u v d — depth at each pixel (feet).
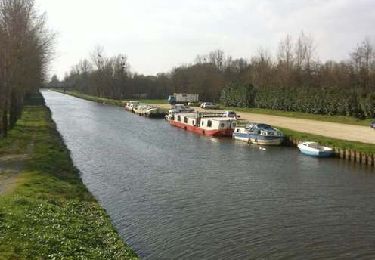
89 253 73.51
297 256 87.45
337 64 461.78
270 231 100.83
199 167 169.48
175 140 247.50
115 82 653.30
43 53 272.72
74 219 89.25
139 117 390.21
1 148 165.07
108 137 250.37
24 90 262.88
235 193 132.05
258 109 401.49
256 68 486.38
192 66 634.02
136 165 170.81
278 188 138.82
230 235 97.76
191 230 100.27
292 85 414.82
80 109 465.06
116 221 104.99
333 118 309.22
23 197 94.79
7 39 191.52
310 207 119.34
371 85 386.73
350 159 185.26
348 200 126.31
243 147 223.71
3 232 72.79
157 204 119.24
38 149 164.35
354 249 91.30
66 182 120.78
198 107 457.27
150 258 84.74
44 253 68.69
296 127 263.90
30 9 233.76
